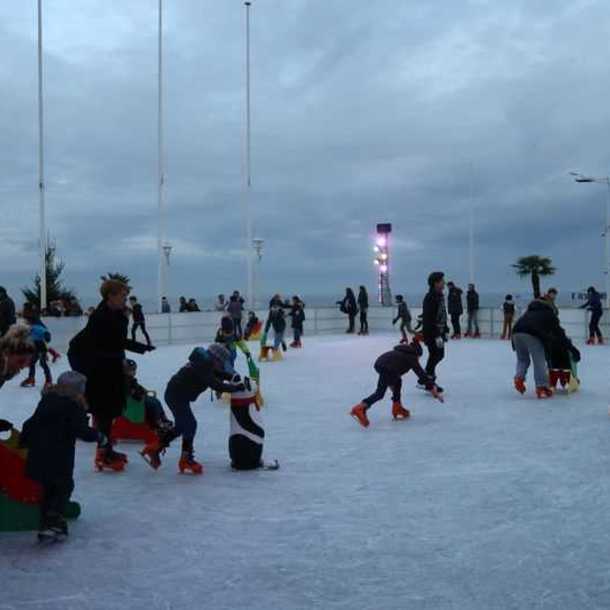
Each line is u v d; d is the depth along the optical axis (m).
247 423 7.20
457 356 19.44
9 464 5.31
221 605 4.00
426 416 10.16
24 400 12.36
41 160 27.73
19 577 4.43
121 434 8.77
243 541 5.09
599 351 20.31
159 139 29.84
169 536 5.21
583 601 4.00
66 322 22.59
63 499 5.14
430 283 12.00
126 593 4.18
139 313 22.98
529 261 70.56
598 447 8.01
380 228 39.69
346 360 18.98
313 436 8.91
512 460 7.47
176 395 7.07
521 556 4.71
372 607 3.96
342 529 5.34
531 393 12.23
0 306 14.70
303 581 4.34
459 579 4.34
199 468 7.09
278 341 19.05
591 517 5.53
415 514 5.68
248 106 32.09
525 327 11.60
